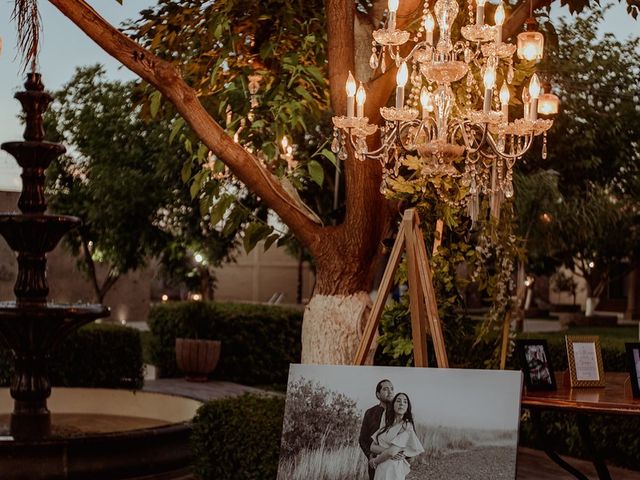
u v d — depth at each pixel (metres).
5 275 13.44
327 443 3.67
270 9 5.67
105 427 8.38
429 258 4.98
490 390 3.45
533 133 4.39
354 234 4.90
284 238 5.19
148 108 5.79
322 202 13.74
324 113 10.90
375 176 4.85
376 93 4.81
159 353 11.93
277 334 12.01
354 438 3.63
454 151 4.34
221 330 11.77
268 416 5.43
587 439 4.90
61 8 4.18
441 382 3.54
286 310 12.20
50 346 6.99
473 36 4.07
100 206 15.46
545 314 32.38
